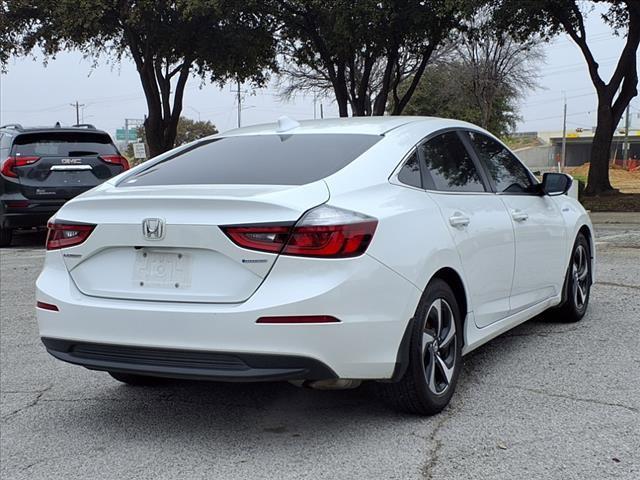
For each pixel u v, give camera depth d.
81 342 3.80
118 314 3.67
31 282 8.95
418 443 3.71
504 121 50.25
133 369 3.68
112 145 12.49
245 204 3.51
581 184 21.61
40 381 5.07
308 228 3.45
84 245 3.88
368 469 3.44
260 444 3.81
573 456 3.49
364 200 3.72
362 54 22.31
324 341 3.40
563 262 5.78
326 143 4.30
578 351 5.25
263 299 3.42
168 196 3.68
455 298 4.24
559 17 20.28
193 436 3.98
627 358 5.04
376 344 3.58
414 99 47.16
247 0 20.47
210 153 4.53
